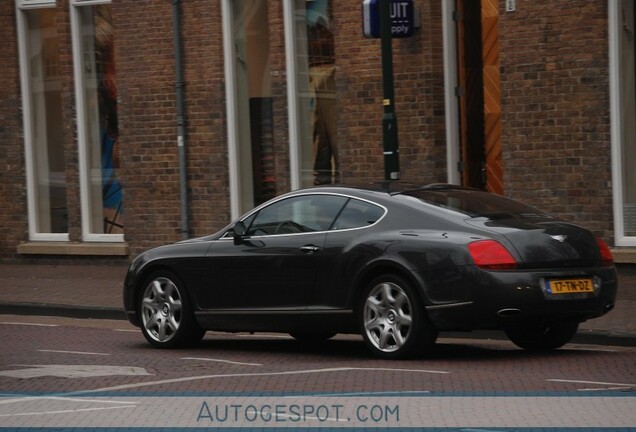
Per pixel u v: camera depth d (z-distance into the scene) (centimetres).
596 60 2302
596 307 1555
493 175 2547
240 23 2798
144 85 2894
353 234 1616
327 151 2692
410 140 2530
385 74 2111
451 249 1516
